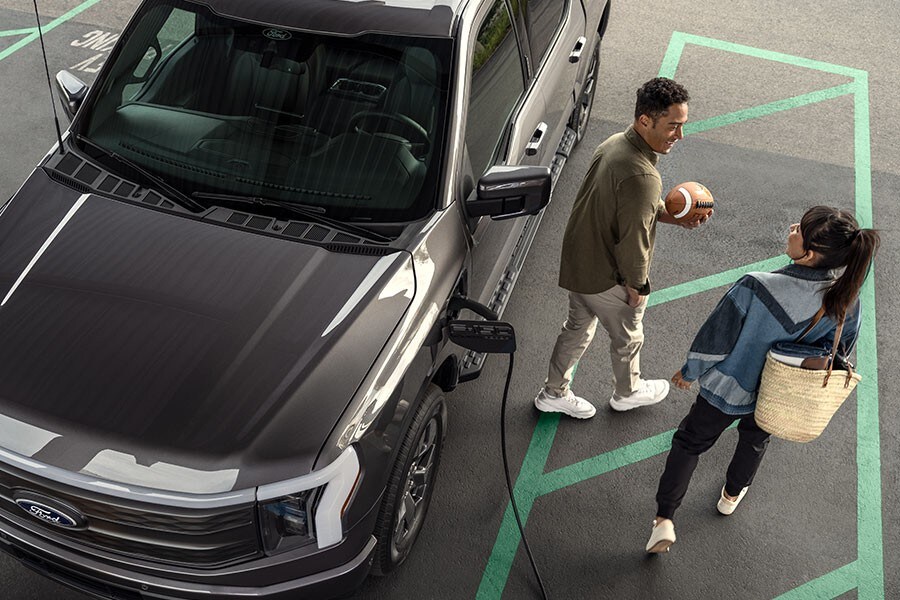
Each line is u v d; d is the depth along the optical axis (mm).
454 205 3688
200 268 3344
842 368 3354
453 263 3627
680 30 8219
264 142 3756
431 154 3697
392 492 3420
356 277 3344
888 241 6027
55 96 6844
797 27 8391
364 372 3115
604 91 7328
